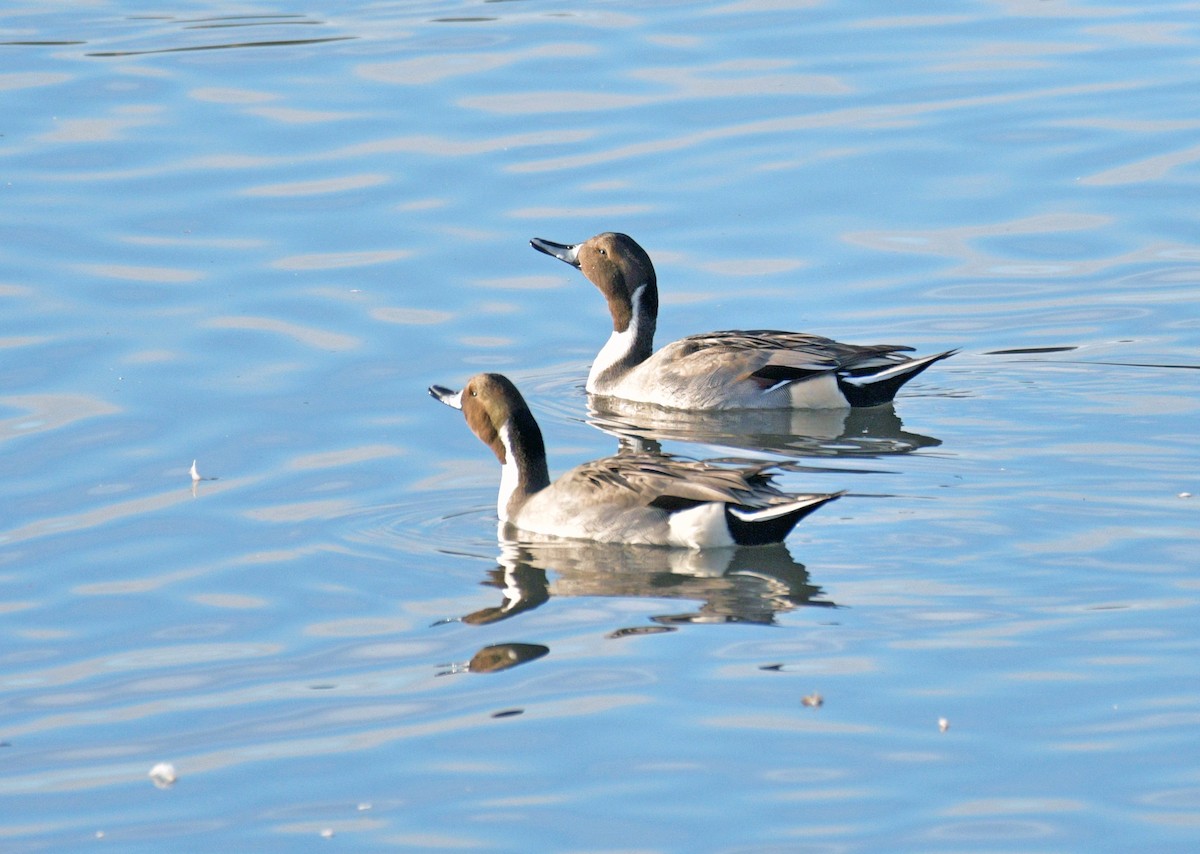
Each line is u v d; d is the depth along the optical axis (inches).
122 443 630.5
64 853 374.6
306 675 456.8
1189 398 669.9
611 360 737.0
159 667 465.7
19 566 532.7
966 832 367.6
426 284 795.4
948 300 781.9
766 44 1085.1
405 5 1186.0
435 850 369.1
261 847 373.1
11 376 689.6
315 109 983.0
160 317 749.9
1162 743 401.1
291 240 831.7
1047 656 447.5
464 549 545.0
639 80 1028.5
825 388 692.7
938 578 502.9
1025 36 1096.8
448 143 940.6
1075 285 788.6
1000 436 638.5
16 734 429.7
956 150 927.7
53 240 823.7
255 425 649.6
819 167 909.8
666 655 456.8
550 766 401.1
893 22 1127.6
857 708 422.6
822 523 551.8
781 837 367.9
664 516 543.8
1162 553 513.7
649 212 863.7
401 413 665.0
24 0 1202.0
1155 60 1045.8
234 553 541.0
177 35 1117.1
